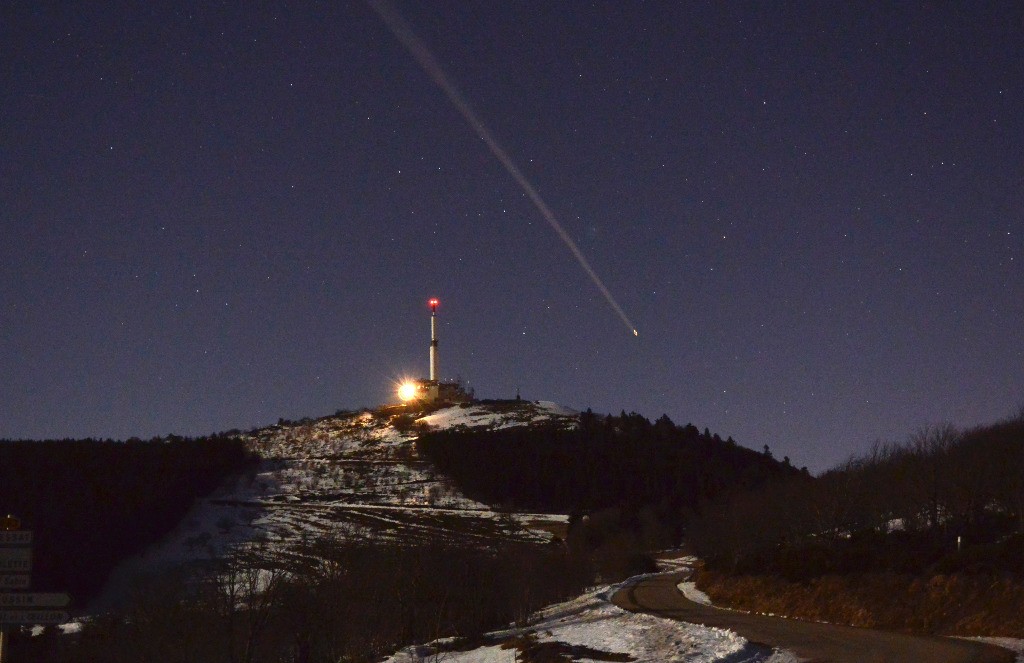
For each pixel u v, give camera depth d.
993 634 30.34
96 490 103.00
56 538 86.56
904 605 36.81
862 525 64.88
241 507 124.00
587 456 147.88
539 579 66.31
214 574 67.12
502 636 49.22
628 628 42.94
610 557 92.56
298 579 55.81
